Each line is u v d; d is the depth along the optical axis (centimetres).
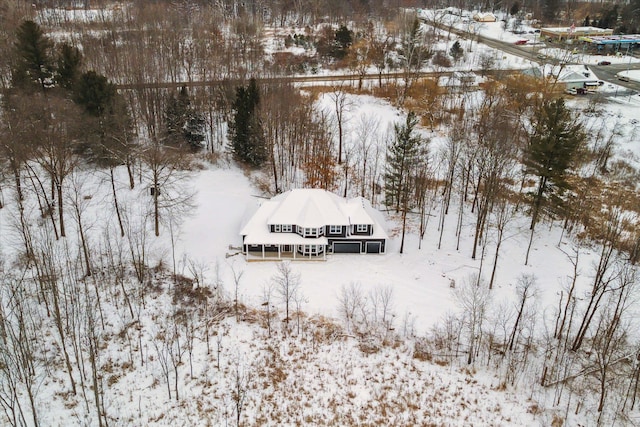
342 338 5256
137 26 11575
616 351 4878
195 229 6800
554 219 7050
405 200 6750
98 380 4522
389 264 6438
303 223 6412
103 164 7538
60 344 4841
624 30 15825
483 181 7600
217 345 5072
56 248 5966
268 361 4928
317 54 12694
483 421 4388
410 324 5441
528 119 9512
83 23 13075
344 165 8719
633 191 8062
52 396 4316
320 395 4597
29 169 6800
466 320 5422
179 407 4372
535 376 4841
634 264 5944
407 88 10669
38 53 7838
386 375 4844
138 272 5831
